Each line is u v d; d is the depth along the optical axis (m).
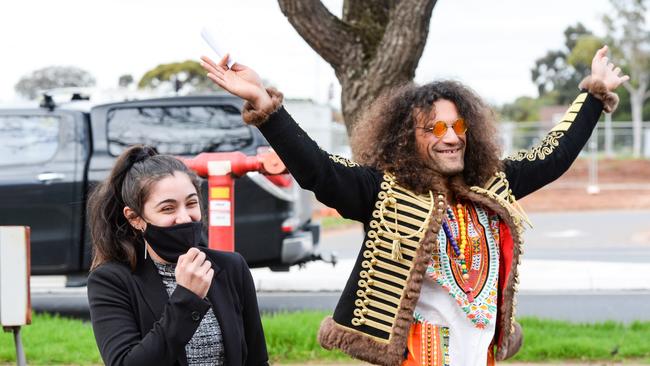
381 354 3.42
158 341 2.79
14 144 8.30
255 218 8.12
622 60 45.62
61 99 9.06
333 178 3.43
